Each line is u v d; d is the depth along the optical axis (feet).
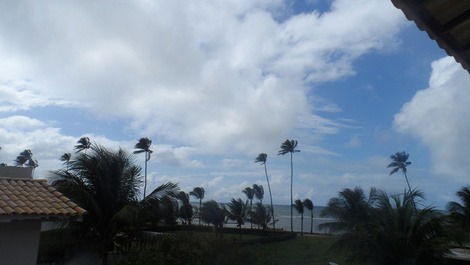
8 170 36.17
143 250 43.39
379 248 48.55
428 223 47.80
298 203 199.11
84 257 48.49
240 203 170.19
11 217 27.50
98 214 47.75
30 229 29.60
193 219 146.41
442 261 46.78
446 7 9.82
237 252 47.75
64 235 47.01
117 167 50.75
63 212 30.78
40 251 45.96
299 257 82.48
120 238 49.80
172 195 51.75
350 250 51.98
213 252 45.78
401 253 47.37
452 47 11.36
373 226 50.47
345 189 64.49
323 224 66.64
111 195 49.57
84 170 49.44
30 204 30.40
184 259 42.24
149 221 52.11
